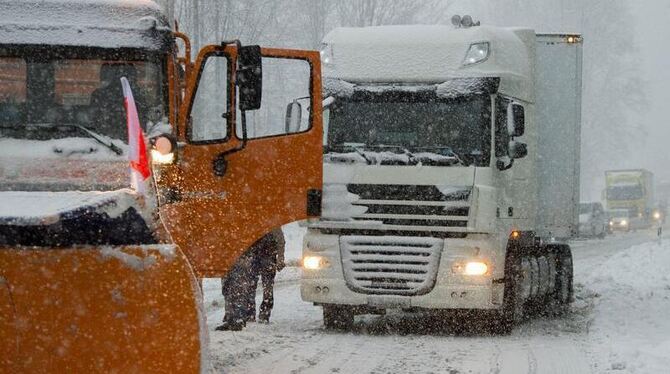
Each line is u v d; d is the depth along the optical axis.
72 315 6.86
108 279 6.87
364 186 14.55
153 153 10.03
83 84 10.31
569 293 19.81
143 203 7.43
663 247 35.09
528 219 16.47
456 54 14.96
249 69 10.38
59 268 6.86
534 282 17.16
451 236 14.52
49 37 10.30
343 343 13.71
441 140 14.72
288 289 21.77
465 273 14.35
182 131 10.77
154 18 10.55
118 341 6.86
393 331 15.48
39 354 6.86
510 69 15.58
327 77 15.16
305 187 10.92
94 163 9.58
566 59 18.08
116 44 10.38
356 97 14.99
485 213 14.34
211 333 13.83
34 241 7.05
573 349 13.48
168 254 6.92
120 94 10.34
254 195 10.86
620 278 26.61
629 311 18.11
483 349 13.46
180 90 11.29
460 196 14.34
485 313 15.45
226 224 10.80
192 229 10.73
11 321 6.86
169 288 6.90
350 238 14.60
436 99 14.82
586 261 35.06
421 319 17.27
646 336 14.34
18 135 9.88
